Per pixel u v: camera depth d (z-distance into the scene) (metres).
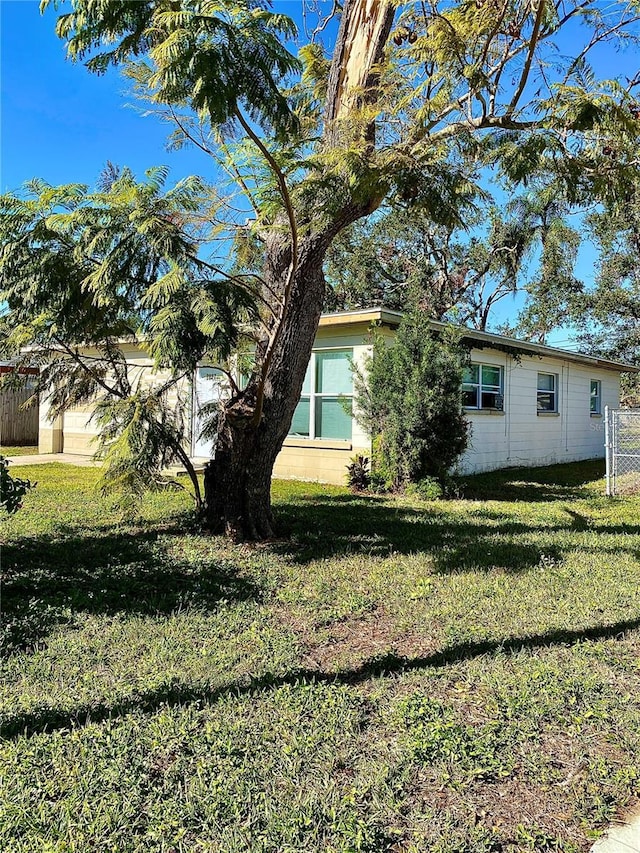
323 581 4.47
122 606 3.89
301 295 5.54
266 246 5.71
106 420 5.46
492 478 11.72
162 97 2.89
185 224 4.82
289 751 2.29
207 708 2.62
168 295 4.36
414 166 3.98
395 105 4.31
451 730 2.44
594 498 9.28
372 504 8.23
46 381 6.10
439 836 1.88
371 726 2.51
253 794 2.05
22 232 4.74
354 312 9.77
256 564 4.88
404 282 21.62
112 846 1.79
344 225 5.33
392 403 9.22
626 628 3.62
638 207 12.10
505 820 1.97
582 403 17.08
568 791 2.12
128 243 4.29
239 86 2.64
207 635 3.45
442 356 9.22
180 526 6.20
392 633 3.57
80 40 3.64
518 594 4.25
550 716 2.59
